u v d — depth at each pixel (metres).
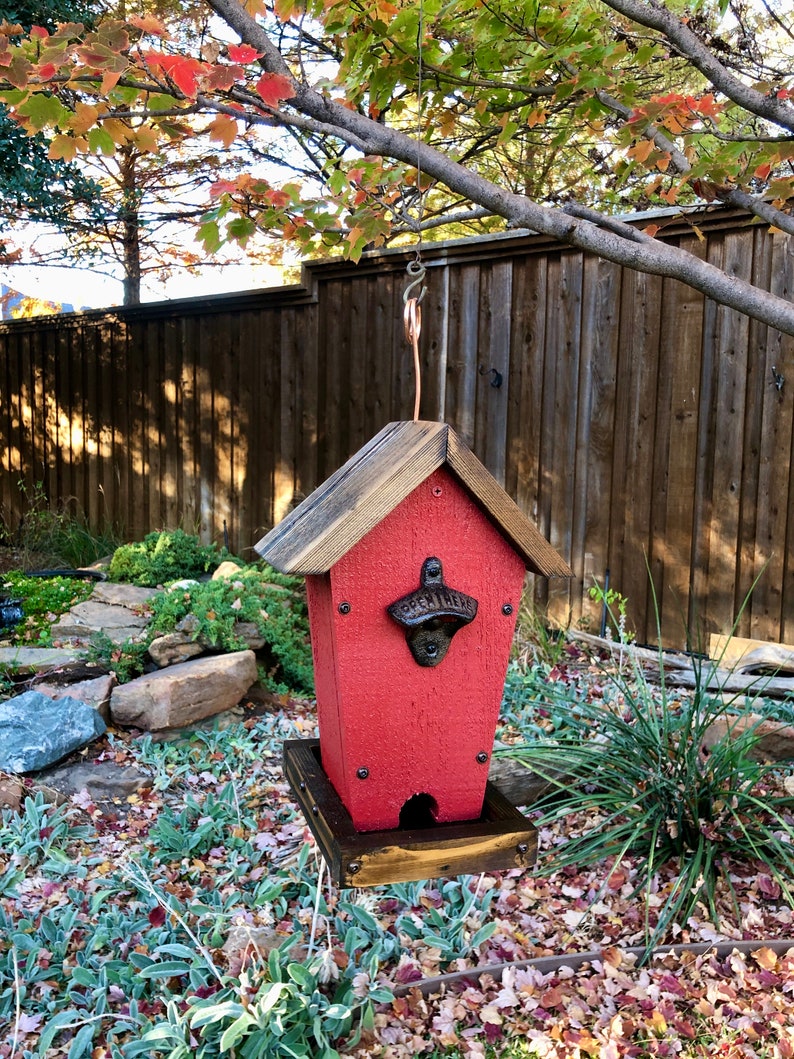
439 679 1.60
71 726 3.62
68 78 1.52
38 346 8.37
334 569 1.50
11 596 5.02
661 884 2.80
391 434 1.58
